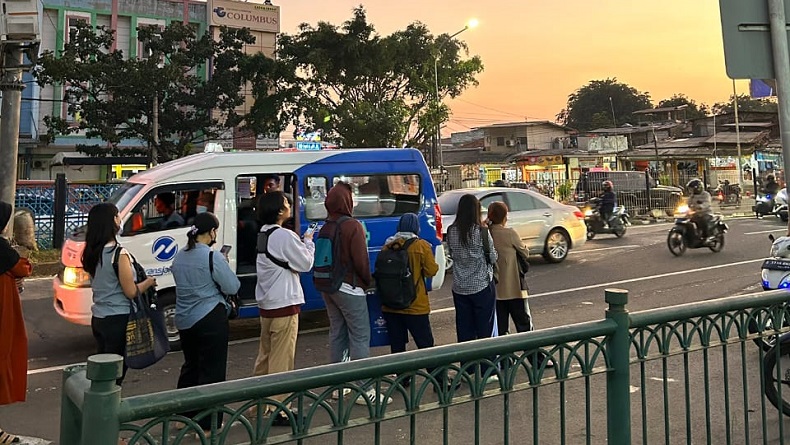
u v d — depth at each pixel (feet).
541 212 40.63
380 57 79.41
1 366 12.98
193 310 14.29
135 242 21.15
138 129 75.66
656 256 44.27
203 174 22.34
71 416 5.80
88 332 24.88
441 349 6.90
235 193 22.71
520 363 7.55
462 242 17.80
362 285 16.30
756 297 10.00
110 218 13.85
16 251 13.51
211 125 80.64
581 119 283.59
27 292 34.58
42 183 48.24
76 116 88.33
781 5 10.37
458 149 188.34
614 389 8.39
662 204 84.74
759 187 108.68
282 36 81.76
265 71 79.36
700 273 36.58
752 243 51.03
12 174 34.88
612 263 41.16
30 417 15.58
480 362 7.22
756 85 29.63
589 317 25.72
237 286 14.71
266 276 15.31
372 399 7.12
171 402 5.37
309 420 6.11
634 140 162.40
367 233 24.20
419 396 6.78
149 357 13.76
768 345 13.04
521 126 173.47
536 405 7.71
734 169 128.16
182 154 79.05
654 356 8.82
